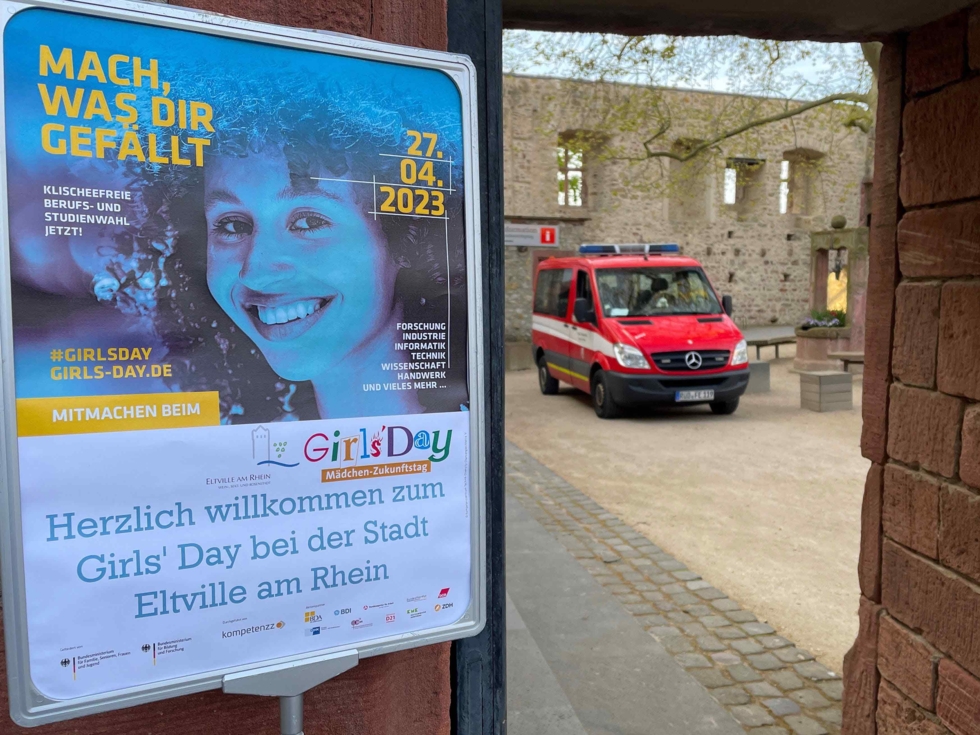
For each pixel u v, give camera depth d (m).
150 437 1.10
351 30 1.35
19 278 1.03
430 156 1.28
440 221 1.29
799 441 8.87
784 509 6.21
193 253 1.12
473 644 1.48
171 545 1.11
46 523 1.04
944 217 2.14
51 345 1.05
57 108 1.05
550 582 4.50
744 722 3.07
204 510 1.13
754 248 25.44
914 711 2.33
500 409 1.45
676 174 17.48
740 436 9.20
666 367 9.93
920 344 2.27
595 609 4.11
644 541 5.37
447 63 1.28
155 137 1.10
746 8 2.02
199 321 1.13
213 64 1.13
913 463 2.31
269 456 1.17
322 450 1.21
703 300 10.98
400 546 1.26
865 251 14.65
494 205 1.42
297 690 1.19
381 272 1.25
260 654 1.17
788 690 3.33
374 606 1.25
